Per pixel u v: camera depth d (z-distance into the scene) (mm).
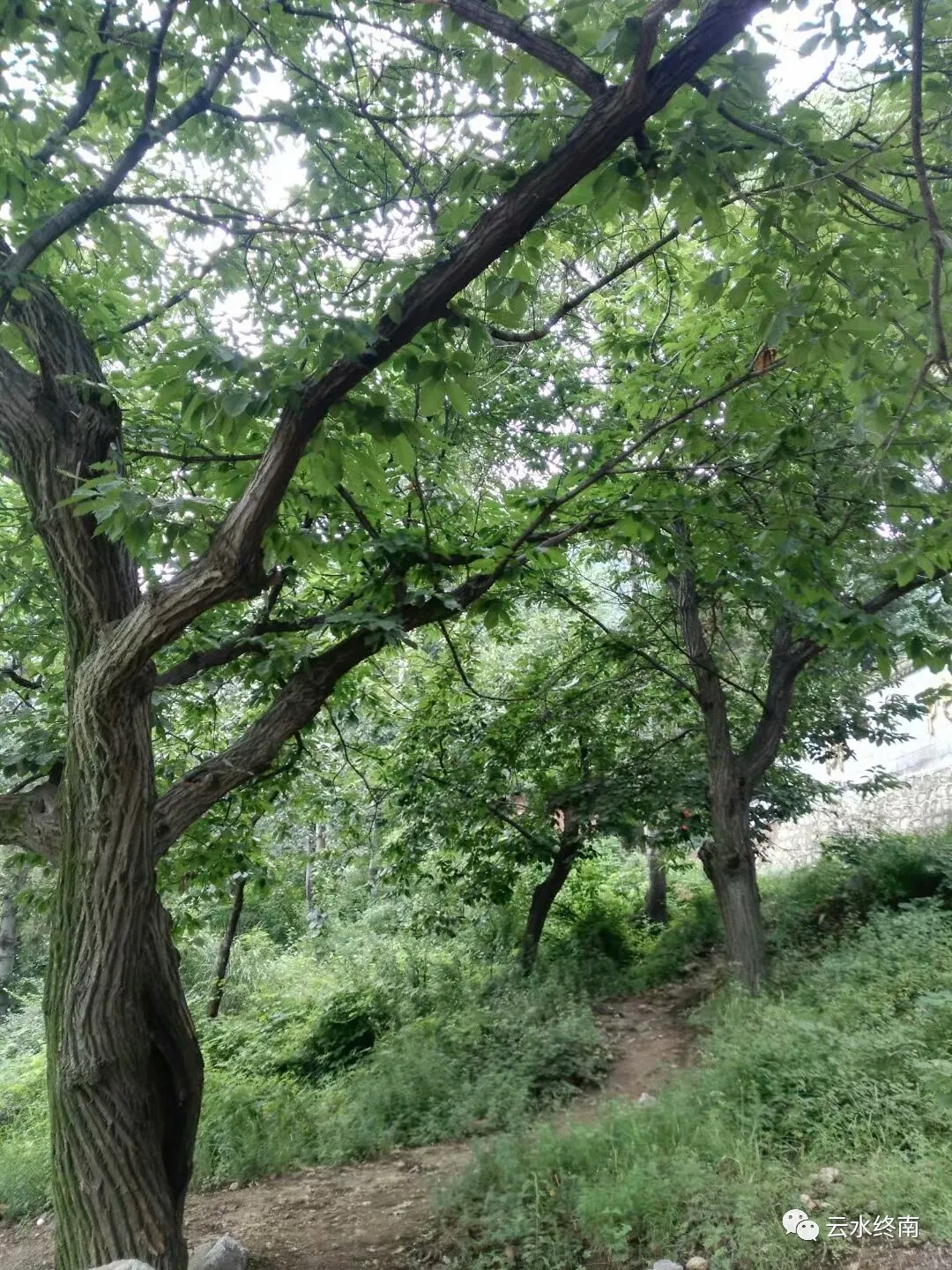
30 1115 9656
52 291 4758
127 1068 3746
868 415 3449
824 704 10773
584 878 13859
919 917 7996
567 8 3008
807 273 3508
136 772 3912
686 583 9406
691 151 3070
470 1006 9719
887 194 4418
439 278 3227
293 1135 7734
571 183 3104
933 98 3668
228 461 4254
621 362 7691
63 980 3771
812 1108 5109
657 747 10922
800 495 5312
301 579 7277
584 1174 5055
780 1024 6160
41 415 4160
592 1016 9086
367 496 4855
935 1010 5938
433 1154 6836
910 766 15250
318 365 3135
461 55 4109
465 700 11211
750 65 3045
